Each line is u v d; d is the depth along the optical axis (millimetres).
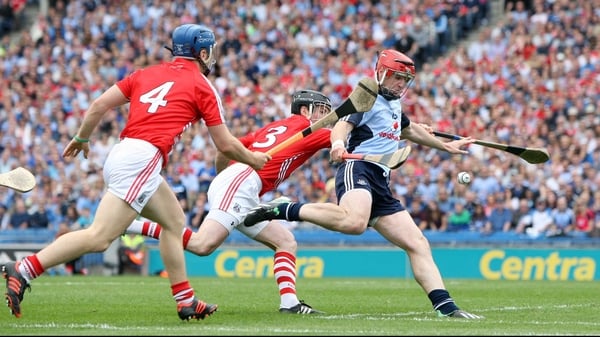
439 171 67438
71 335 21172
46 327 23406
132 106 24234
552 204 64188
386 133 27562
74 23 85938
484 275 60969
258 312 28922
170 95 24172
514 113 73125
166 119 24000
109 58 81750
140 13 85562
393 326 23828
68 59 83000
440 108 74250
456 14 84000
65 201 67062
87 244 23469
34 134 76625
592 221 63219
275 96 77062
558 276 59875
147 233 29250
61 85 80562
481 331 22688
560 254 60031
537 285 48594
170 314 27891
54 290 39125
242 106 76062
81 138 25062
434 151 68625
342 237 62312
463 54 78438
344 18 83188
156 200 24188
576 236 62031
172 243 24625
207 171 68312
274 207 26672
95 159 72750
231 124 75062
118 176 23609
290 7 84688
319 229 64312
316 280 53688
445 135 29859
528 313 29797
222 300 34938
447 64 77688
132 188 23594
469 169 67188
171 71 24625
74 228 63281
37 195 69312
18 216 66125
